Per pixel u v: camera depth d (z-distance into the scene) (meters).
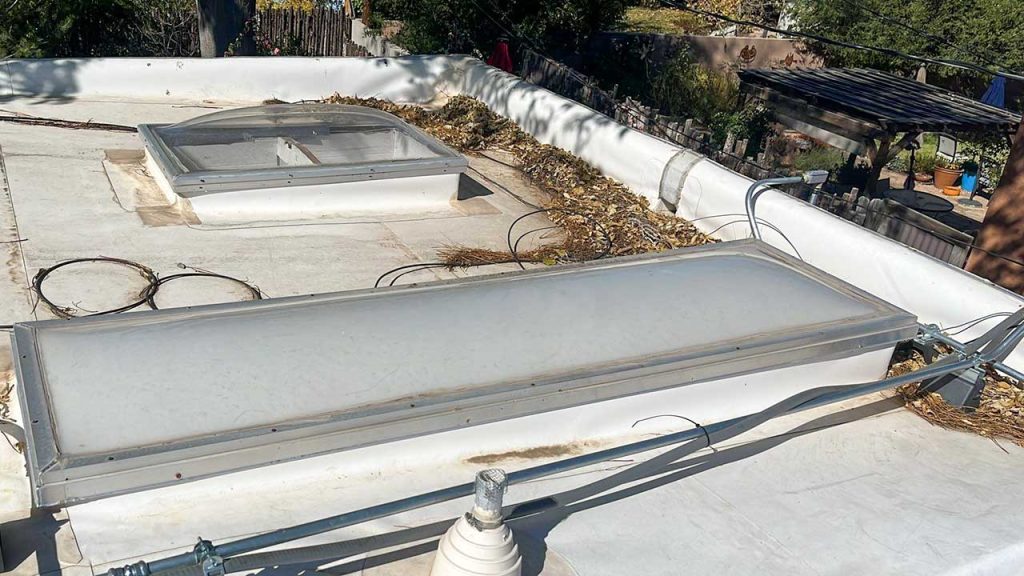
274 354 3.72
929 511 4.06
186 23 15.14
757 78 15.38
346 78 10.71
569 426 4.14
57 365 3.49
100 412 3.26
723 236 7.29
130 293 5.44
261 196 6.84
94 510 3.28
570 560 3.38
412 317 4.19
